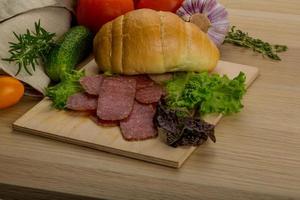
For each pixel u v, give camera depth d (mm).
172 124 723
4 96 789
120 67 815
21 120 772
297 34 978
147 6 937
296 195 675
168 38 804
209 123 753
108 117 752
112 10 920
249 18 1025
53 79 856
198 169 709
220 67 873
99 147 734
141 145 726
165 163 709
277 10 1049
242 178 696
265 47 923
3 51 843
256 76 865
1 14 873
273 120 784
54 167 713
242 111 800
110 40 822
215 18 911
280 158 724
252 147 740
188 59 811
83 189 685
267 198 671
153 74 826
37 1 903
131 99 774
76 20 992
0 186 694
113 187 687
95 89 789
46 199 693
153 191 681
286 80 861
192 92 771
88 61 913
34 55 836
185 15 917
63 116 778
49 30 909
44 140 756
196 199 671
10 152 735
